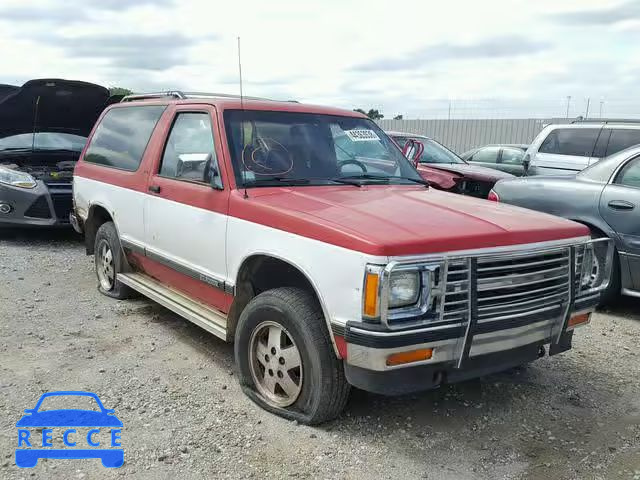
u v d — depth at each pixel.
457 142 28.78
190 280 4.83
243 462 3.36
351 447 3.54
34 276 7.19
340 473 3.29
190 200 4.62
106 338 5.20
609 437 3.79
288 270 3.95
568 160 9.93
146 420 3.78
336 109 5.32
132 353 4.88
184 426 3.72
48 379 4.33
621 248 6.09
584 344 5.42
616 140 9.51
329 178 4.59
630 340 5.55
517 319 3.50
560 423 3.95
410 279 3.18
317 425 3.74
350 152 4.95
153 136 5.41
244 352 4.05
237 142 4.43
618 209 6.08
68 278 7.14
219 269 4.35
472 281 3.33
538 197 6.70
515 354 3.65
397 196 4.27
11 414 3.80
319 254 3.43
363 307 3.17
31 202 8.98
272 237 3.78
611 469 3.43
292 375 3.80
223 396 4.14
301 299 3.67
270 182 4.32
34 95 9.34
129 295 6.25
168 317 5.78
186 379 4.41
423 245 3.21
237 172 4.27
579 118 11.06
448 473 3.33
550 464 3.46
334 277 3.32
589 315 4.12
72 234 10.09
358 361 3.22
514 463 3.46
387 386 3.26
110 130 6.45
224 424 3.75
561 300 3.78
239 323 4.05
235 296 4.18
